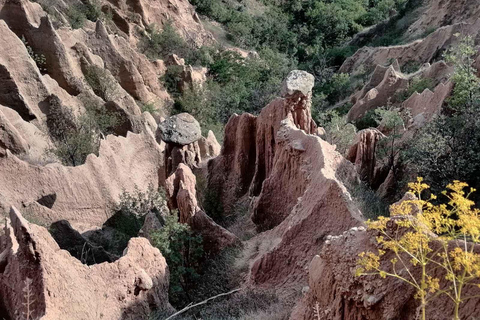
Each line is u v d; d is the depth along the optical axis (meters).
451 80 22.59
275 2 92.06
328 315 8.17
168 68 51.50
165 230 15.91
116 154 26.42
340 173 16.62
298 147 17.36
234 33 76.69
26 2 40.59
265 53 68.56
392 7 85.81
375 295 7.33
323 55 68.81
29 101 30.75
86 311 11.49
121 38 46.69
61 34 38.34
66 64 35.97
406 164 19.53
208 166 24.38
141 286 12.82
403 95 35.47
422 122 22.75
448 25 49.59
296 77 20.81
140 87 44.31
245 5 86.94
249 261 15.41
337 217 13.16
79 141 28.69
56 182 22.77
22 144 25.31
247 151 23.34
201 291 15.20
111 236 22.14
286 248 13.88
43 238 11.73
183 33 65.19
